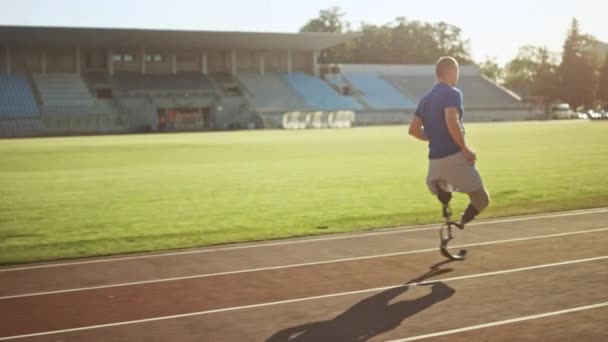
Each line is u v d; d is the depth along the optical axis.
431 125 6.50
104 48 68.94
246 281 6.20
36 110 59.53
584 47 90.38
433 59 106.94
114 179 17.61
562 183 14.16
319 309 5.21
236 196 13.38
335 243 8.01
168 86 68.69
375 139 38.34
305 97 72.31
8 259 7.57
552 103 89.31
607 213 9.77
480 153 24.33
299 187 14.80
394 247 7.65
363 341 4.45
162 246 8.23
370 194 13.24
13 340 4.66
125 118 61.69
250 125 65.44
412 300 5.39
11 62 66.31
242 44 71.62
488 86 83.50
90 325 4.96
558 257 6.84
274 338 4.56
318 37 74.19
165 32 64.69
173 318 5.09
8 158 27.12
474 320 4.82
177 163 23.17
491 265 6.56
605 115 88.31
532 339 4.39
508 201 11.41
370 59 106.19
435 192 6.67
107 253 7.86
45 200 13.26
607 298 5.32
